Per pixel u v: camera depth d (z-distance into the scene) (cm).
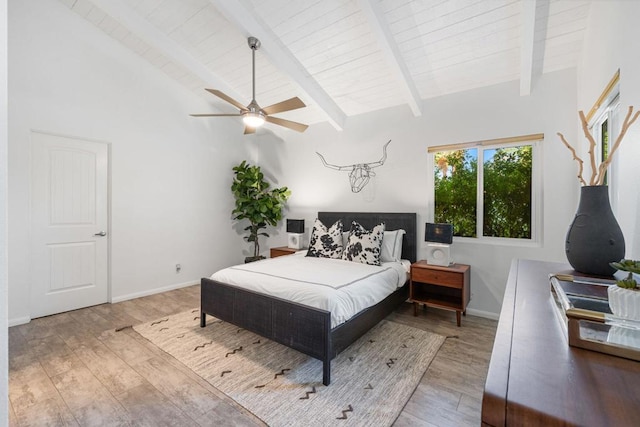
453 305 308
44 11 313
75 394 191
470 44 279
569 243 149
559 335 79
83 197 350
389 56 288
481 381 207
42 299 321
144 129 399
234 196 522
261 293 246
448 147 351
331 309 211
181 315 331
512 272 155
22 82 300
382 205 405
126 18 315
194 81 425
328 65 341
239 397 189
